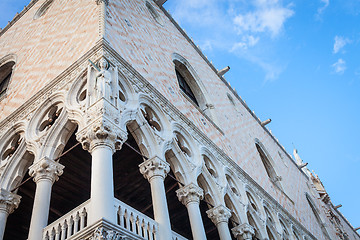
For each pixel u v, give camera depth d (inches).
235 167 660.1
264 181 806.5
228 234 493.4
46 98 476.7
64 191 551.2
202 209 637.3
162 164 433.1
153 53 627.8
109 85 421.4
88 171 531.2
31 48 653.3
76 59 490.6
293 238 776.3
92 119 378.3
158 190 406.6
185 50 839.7
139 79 502.6
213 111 780.0
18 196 437.4
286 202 877.8
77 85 452.1
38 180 389.7
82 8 591.8
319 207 1288.1
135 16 663.1
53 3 732.0
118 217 344.2
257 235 597.0
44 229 345.1
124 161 546.6
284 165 1157.1
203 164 535.8
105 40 476.1
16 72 629.9
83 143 370.3
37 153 414.9
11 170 444.1
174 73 666.8
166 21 845.8
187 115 601.0
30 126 464.1
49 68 539.5
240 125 919.7
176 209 636.1
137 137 445.4
